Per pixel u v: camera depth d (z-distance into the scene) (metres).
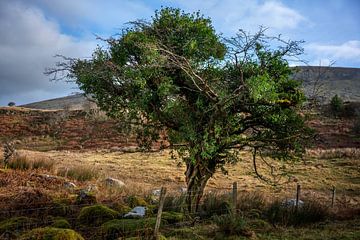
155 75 11.70
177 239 9.66
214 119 11.84
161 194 9.39
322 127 52.91
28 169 22.03
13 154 24.91
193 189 13.09
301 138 12.98
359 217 13.56
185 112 12.41
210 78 12.33
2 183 17.38
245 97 11.85
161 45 11.66
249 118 13.01
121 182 20.56
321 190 24.05
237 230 10.20
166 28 12.23
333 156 36.00
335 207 15.89
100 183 20.17
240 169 30.89
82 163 31.16
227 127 12.28
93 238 9.75
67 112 62.94
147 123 13.38
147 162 33.78
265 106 12.38
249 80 10.83
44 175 19.97
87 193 14.38
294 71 12.66
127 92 12.45
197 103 11.78
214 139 11.88
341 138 46.78
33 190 16.14
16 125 59.12
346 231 11.20
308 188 24.61
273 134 13.04
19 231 10.01
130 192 16.75
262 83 10.52
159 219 9.37
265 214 13.03
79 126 55.44
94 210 11.59
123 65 12.23
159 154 38.03
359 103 63.38
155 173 28.59
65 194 15.79
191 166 13.36
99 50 12.51
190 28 12.20
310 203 14.02
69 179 20.98
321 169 30.92
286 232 10.84
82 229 10.56
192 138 11.71
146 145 14.23
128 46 12.19
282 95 12.41
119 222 10.48
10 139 49.75
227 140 12.31
